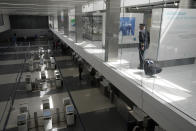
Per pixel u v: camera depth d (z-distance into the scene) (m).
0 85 11.94
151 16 6.56
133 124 6.75
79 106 9.30
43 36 36.25
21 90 11.25
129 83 5.05
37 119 7.64
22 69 15.55
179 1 6.83
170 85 4.76
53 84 12.17
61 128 7.51
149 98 4.15
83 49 9.95
